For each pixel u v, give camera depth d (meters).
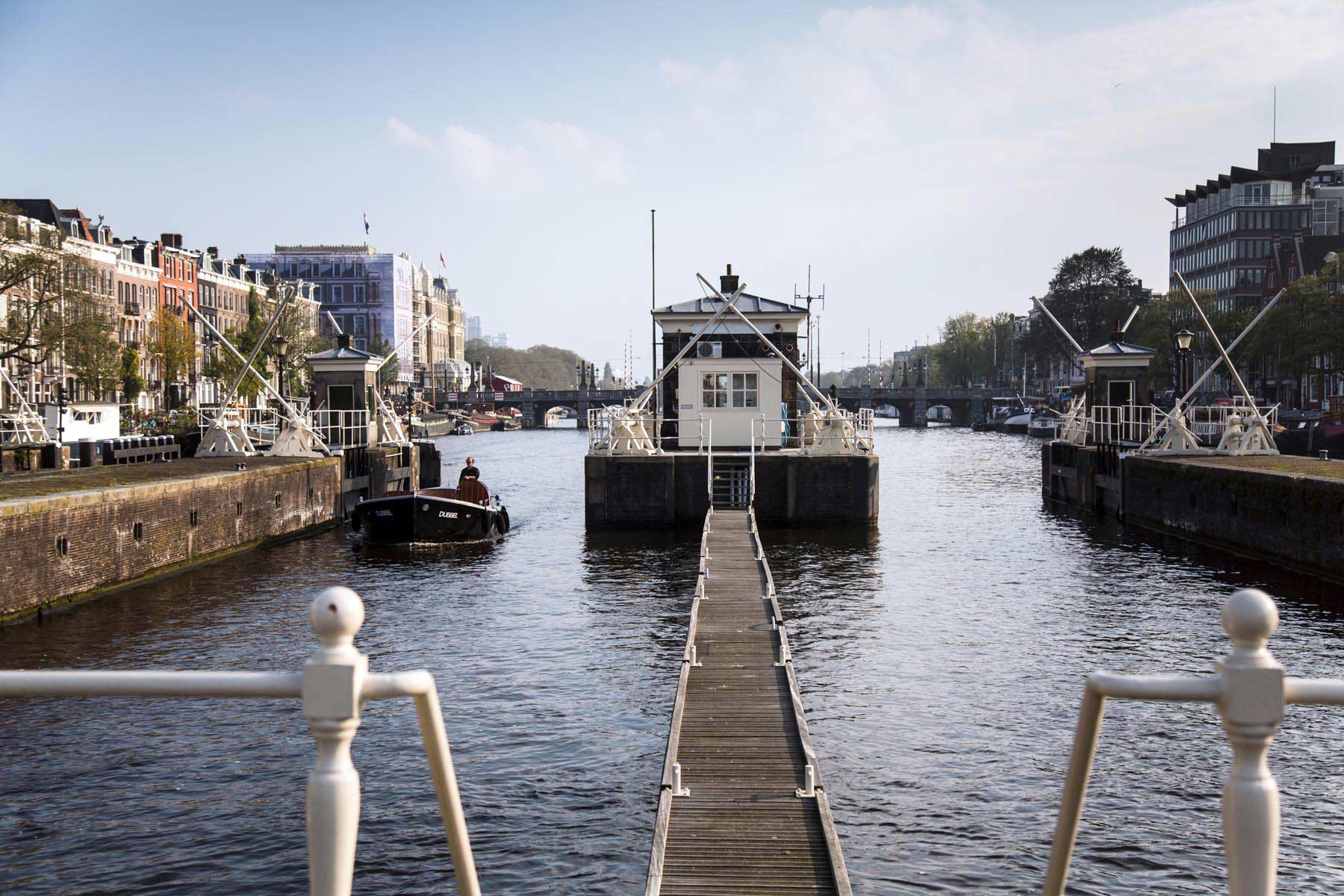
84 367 71.94
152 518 35.12
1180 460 47.16
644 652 25.58
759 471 47.78
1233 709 3.68
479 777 17.38
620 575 36.56
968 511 57.09
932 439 151.62
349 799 3.76
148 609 30.42
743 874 11.84
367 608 31.00
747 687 18.55
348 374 62.94
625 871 14.12
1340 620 28.58
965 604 31.30
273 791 16.72
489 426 189.25
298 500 47.84
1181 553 40.88
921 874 14.02
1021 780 17.25
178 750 18.50
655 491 47.12
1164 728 19.61
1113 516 53.12
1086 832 15.31
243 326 137.62
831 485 47.53
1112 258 154.75
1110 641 26.70
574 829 15.42
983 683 22.84
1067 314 155.38
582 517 55.00
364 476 57.78
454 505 43.84
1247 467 41.78
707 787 14.20
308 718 3.73
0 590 27.33
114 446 54.03
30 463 48.03
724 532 36.84
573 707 21.06
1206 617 29.34
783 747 15.66
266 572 37.19
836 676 23.36
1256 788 3.69
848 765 17.91
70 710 20.56
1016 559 39.59
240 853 14.58
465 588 34.16
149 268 114.75
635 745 18.84
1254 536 38.44
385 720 20.02
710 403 53.47
